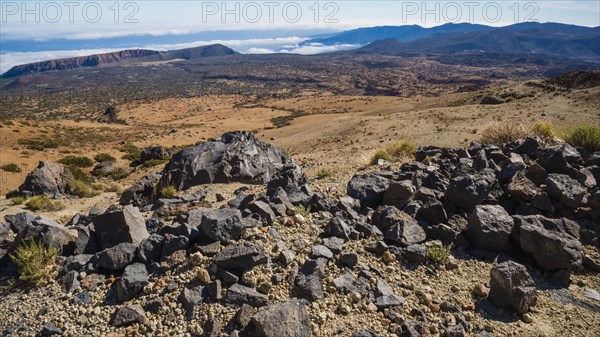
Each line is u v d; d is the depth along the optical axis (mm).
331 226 7328
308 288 5703
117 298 6043
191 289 5789
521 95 78312
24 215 10836
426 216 7840
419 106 103688
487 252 6898
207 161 18500
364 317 5383
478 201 8070
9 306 6203
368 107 161875
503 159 10953
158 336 5168
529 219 7039
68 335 5410
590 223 7625
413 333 5004
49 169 23906
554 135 15258
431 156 13711
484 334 5102
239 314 5172
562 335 5188
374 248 6895
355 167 15852
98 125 95562
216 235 6812
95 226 7820
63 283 6508
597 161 9883
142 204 17172
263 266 6172
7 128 58875
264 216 7730
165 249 6766
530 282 5738
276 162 20359
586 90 60531
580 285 6234
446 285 6117
